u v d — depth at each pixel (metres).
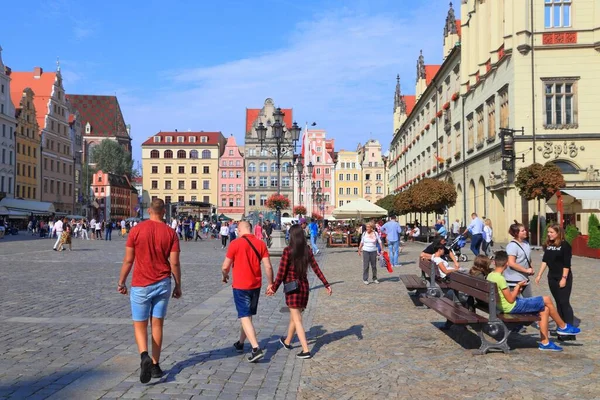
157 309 6.71
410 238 56.62
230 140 121.44
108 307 12.16
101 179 127.12
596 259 26.11
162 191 121.94
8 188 80.12
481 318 8.02
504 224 37.41
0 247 38.00
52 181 95.38
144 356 6.48
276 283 8.09
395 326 10.34
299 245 8.15
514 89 35.00
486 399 6.05
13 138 81.50
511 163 34.94
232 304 12.90
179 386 6.54
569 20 34.69
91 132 142.88
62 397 6.07
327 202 118.00
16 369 7.17
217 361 7.74
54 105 95.88
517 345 8.73
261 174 119.38
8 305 12.33
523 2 34.62
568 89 34.81
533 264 23.25
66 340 8.89
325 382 6.77
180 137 123.44
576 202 32.69
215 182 121.56
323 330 10.01
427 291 12.49
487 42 40.72
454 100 50.69
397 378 6.90
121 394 6.20
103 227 76.88
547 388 6.43
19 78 96.56
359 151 127.56
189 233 58.56
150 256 6.66
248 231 8.06
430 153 63.72
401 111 92.25
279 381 6.80
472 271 10.15
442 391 6.35
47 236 63.31
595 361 7.70
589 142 34.44
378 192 118.25
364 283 17.34
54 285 16.08
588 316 11.12
